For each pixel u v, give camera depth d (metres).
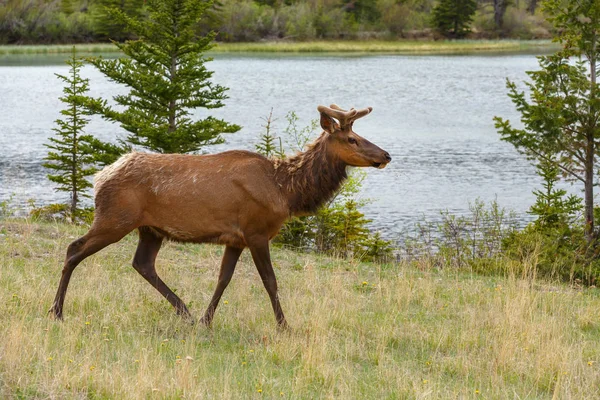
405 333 12.99
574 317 14.98
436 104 75.31
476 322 13.68
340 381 10.24
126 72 26.19
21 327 10.38
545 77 23.27
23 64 107.94
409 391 10.04
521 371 11.25
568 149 23.27
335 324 13.13
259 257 12.24
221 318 12.97
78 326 11.45
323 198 12.57
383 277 17.61
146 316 12.47
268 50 147.25
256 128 57.06
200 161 12.17
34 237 17.72
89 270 15.23
